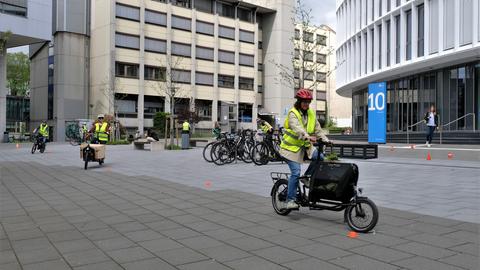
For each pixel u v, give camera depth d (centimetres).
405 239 516
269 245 501
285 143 625
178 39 5456
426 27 2520
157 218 656
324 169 590
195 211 704
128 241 529
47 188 982
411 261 433
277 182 673
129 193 896
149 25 5188
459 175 1101
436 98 2727
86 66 5081
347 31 3781
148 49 5181
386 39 2992
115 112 4616
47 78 5134
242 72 6156
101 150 1439
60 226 611
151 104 5266
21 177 1191
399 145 2166
